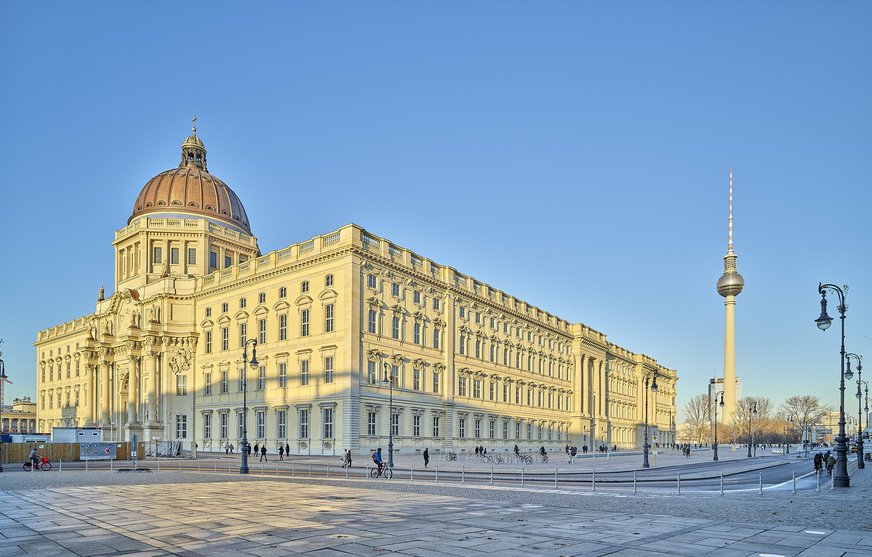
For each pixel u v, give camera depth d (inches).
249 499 1026.1
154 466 2116.1
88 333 4065.0
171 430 3361.2
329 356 2763.3
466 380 3462.1
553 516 842.2
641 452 4685.0
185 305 3506.4
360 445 2672.2
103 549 609.3
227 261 4050.2
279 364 2987.2
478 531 715.4
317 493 1133.7
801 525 781.9
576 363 4832.7
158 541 649.0
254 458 2600.9
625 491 1227.9
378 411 2790.4
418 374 3088.1
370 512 867.4
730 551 615.2
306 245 2974.9
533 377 4212.6
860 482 1556.3
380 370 2837.1
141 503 968.9
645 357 6402.6
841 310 1441.9
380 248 2945.4
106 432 3690.9
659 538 681.0
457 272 3513.8
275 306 3034.0
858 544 655.1
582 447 4416.8
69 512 863.1
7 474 1689.2
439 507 928.9
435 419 3179.1
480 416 3545.8
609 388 5457.7
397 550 608.4
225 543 638.5
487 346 3700.8
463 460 2677.2
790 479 1712.6
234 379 3211.1
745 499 1091.9
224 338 3319.4
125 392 3715.6
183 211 3956.7
